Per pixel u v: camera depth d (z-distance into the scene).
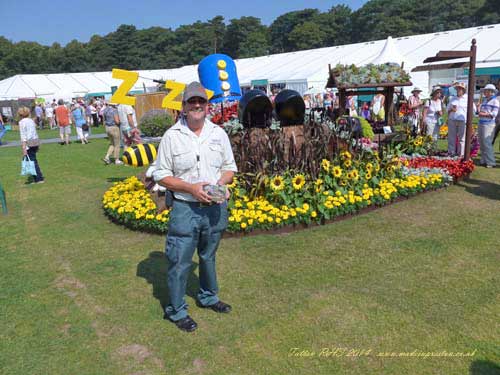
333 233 5.16
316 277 4.06
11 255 4.92
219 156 3.20
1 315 3.58
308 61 30.97
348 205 5.65
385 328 3.23
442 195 6.63
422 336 3.12
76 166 10.79
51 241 5.31
